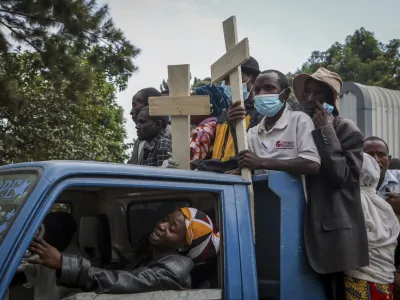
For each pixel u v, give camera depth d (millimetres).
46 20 12461
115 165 2248
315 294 2742
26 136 13875
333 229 2744
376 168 3137
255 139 3189
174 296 2322
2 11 12188
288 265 2674
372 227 2975
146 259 2744
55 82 13195
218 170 3078
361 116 7309
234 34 3031
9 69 13422
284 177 2748
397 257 3334
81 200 2955
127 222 3010
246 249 2518
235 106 2953
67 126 14969
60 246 2729
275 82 3072
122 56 13547
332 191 2803
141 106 4551
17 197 2059
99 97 16484
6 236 1937
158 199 2842
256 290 2498
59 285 2305
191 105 3016
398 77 23672
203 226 2512
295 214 2738
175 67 3080
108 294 2207
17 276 2727
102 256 2969
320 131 2852
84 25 12672
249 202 2615
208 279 2586
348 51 24047
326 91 3291
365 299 2850
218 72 3100
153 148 4121
